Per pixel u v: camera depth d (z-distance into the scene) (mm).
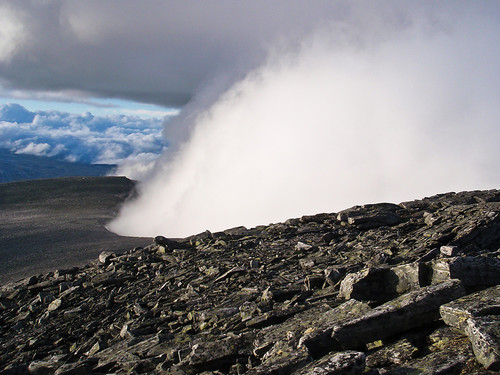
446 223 19656
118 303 19109
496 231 16500
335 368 6262
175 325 14555
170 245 27719
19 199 119062
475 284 9734
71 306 20141
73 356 14383
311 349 7965
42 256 52344
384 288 11133
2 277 43656
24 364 13930
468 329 6641
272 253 21781
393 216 24172
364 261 17094
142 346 12805
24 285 25266
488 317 6668
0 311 21891
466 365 6246
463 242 16344
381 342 7934
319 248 21188
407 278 10617
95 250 54938
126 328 14969
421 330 7957
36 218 91938
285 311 11844
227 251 23719
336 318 8820
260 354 9164
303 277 16578
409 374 6398
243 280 17703
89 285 22188
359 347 7957
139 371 11156
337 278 14477
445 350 6840
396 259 16078
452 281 8492
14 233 68875
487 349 6047
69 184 140125
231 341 10148
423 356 7016
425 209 26016
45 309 20609
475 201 25469
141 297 19250
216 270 19875
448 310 7629
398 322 7961
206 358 9648
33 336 17250
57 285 23828
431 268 10391
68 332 16969
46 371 13484
